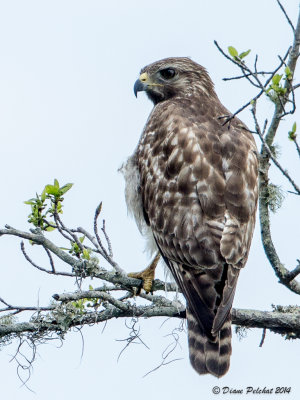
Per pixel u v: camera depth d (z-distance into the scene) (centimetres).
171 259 1030
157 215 1070
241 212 1014
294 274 926
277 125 908
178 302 1015
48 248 995
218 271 965
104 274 1016
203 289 958
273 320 984
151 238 1152
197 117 1149
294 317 984
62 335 1001
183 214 1026
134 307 998
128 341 1009
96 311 1004
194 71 1336
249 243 1016
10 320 1000
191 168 1049
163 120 1157
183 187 1044
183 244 1008
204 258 977
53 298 962
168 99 1306
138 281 1030
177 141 1088
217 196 1019
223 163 1052
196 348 939
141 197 1162
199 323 938
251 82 827
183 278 994
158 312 1003
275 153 941
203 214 1012
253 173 1066
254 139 1145
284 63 830
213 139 1078
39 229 1011
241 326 993
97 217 1007
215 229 993
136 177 1184
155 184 1095
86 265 998
